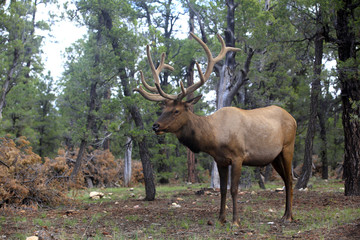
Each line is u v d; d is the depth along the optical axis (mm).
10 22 19812
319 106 22859
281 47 15141
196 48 21016
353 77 9703
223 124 6285
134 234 5871
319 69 13078
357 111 9977
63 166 12672
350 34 10195
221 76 16312
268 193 11977
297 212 7426
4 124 21328
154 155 21969
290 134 6730
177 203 10438
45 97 27547
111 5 12453
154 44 12352
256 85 19016
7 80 21172
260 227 6000
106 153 20984
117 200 11734
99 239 5414
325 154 23719
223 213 6395
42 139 27359
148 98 6730
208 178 27578
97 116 14930
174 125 6199
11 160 9344
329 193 11328
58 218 7520
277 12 12672
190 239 5285
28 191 9219
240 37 16016
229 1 15531
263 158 6395
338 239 4812
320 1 10305
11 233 5965
